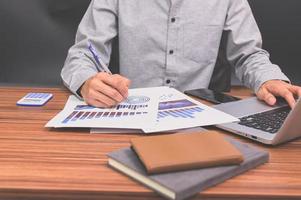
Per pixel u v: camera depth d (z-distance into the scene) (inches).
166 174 21.7
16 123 32.9
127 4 53.6
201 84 54.6
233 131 31.2
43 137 29.7
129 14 53.5
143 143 24.2
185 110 35.4
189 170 22.2
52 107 37.8
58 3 58.4
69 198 21.7
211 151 23.4
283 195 21.5
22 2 58.3
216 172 22.3
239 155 23.2
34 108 37.4
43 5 58.5
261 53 53.1
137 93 40.7
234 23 55.5
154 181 21.3
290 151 28.2
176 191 20.2
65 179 22.8
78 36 54.5
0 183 22.1
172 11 52.7
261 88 41.7
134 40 53.4
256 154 25.2
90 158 25.9
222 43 57.2
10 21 58.7
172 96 39.8
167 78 53.9
